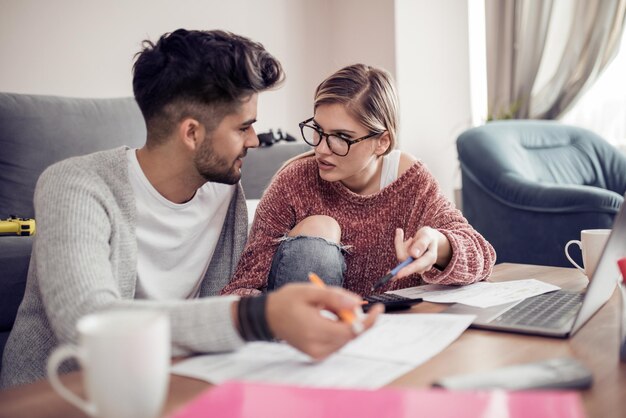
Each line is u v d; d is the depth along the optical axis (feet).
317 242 4.24
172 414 1.73
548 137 10.23
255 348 2.53
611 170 10.17
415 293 3.69
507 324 2.75
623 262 2.42
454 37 12.69
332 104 4.42
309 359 2.35
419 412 1.63
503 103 13.64
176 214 3.89
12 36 8.45
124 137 7.38
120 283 3.47
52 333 3.48
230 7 10.77
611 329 2.71
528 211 8.59
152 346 1.66
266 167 8.67
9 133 6.64
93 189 3.23
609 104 12.48
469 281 3.87
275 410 1.70
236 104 3.43
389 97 4.61
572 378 1.94
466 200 9.54
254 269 4.39
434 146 12.45
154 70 3.40
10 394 2.10
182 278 4.03
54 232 2.86
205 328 2.39
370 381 2.08
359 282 4.98
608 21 12.21
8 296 5.08
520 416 1.54
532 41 13.19
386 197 4.91
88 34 9.12
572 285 3.82
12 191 6.56
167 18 9.96
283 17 11.62
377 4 11.74
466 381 1.87
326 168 4.59
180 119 3.45
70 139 6.97
